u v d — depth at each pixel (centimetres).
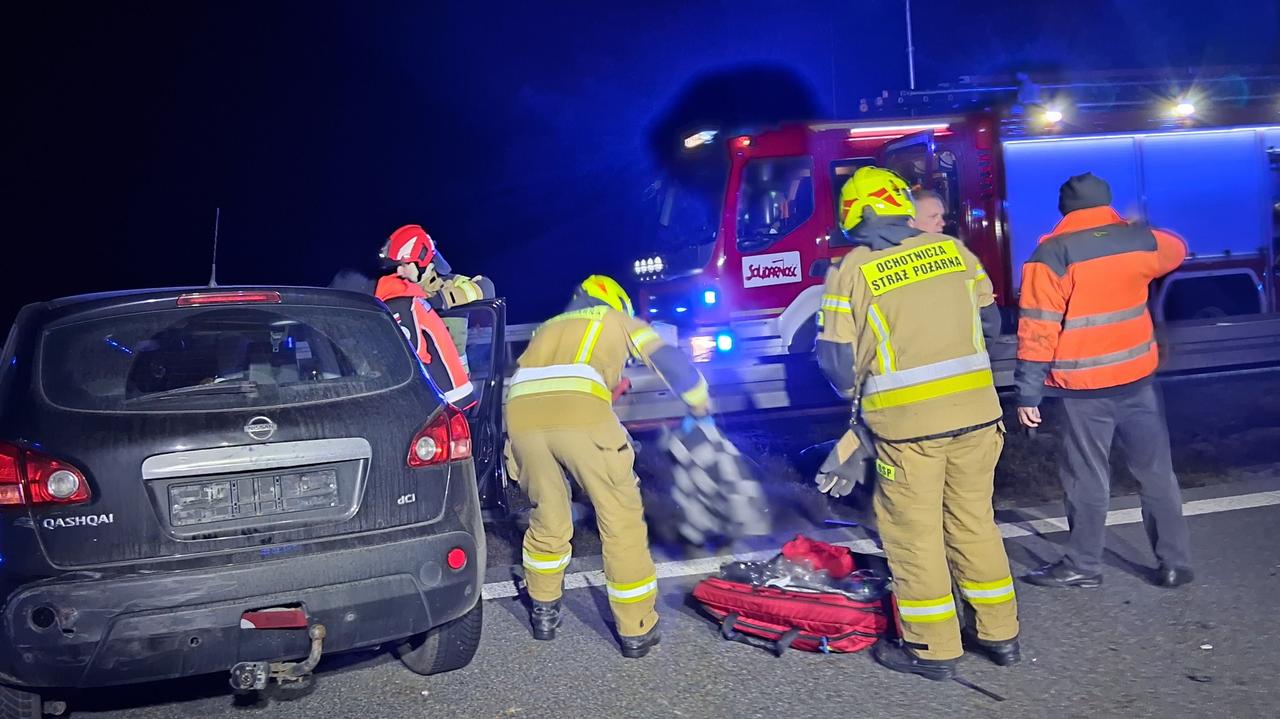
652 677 445
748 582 496
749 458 756
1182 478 732
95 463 370
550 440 471
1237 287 1224
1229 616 473
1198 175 1209
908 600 424
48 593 361
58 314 403
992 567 432
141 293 418
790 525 675
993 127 1139
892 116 1141
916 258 422
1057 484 744
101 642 363
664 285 1088
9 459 367
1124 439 515
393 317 450
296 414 395
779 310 1054
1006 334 1135
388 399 415
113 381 390
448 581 411
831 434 936
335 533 395
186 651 372
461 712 421
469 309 626
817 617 459
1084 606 497
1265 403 1008
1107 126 1178
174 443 377
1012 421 945
